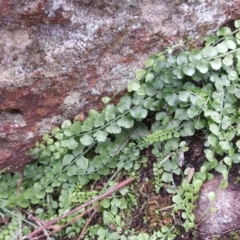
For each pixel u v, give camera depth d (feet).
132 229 1.73
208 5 1.63
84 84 1.71
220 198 1.61
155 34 1.64
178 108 1.68
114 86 1.73
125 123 1.71
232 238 1.58
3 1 1.46
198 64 1.61
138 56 1.68
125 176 1.79
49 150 1.81
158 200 1.71
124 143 1.77
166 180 1.70
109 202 1.76
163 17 1.62
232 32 1.65
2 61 1.59
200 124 1.65
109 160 1.78
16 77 1.63
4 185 1.89
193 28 1.66
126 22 1.60
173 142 1.70
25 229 1.85
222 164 1.61
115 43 1.63
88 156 1.83
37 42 1.57
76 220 1.79
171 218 1.67
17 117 1.75
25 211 1.89
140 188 1.76
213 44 1.67
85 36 1.59
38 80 1.65
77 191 1.82
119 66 1.69
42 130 1.80
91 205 1.78
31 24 1.54
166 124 1.70
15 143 1.81
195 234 1.63
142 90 1.68
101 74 1.69
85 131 1.75
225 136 1.59
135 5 1.58
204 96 1.62
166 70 1.65
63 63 1.63
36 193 1.85
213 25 1.67
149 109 1.72
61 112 1.77
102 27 1.59
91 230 1.78
